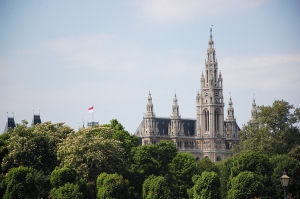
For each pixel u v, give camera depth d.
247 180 179.75
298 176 186.38
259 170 190.75
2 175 180.25
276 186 186.62
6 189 173.25
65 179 177.38
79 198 170.88
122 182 178.88
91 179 193.12
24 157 190.75
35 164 191.75
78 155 194.25
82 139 198.12
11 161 189.50
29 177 170.88
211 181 179.12
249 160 192.50
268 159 194.00
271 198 187.50
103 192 176.75
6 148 194.50
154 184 182.75
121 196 178.12
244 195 179.25
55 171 178.38
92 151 195.00
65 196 169.88
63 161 194.00
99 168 191.75
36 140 196.75
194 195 181.88
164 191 182.12
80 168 190.38
